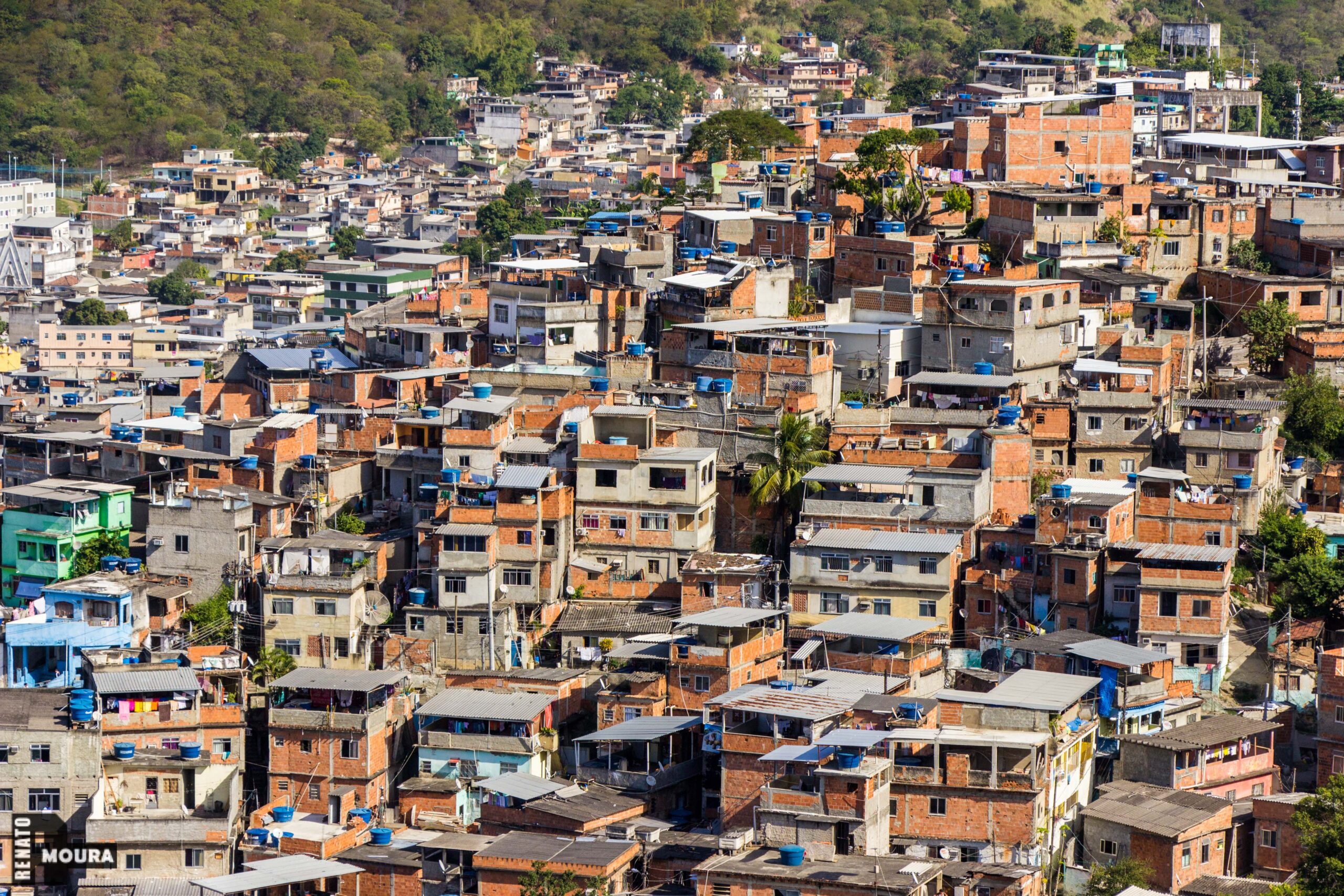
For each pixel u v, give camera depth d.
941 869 146.88
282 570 191.12
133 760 169.38
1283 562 189.38
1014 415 197.75
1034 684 164.75
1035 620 182.12
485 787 164.12
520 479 193.50
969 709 160.38
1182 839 151.75
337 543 191.75
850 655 175.75
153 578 196.62
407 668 186.12
